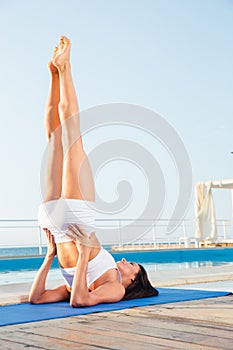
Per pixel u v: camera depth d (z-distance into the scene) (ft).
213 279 14.10
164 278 13.98
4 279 19.74
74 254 9.44
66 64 9.83
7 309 9.16
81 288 8.90
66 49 9.85
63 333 6.63
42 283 9.83
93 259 9.49
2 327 7.32
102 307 8.80
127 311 8.34
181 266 25.86
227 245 34.71
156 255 27.76
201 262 28.58
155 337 6.08
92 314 8.16
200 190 34.68
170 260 28.40
